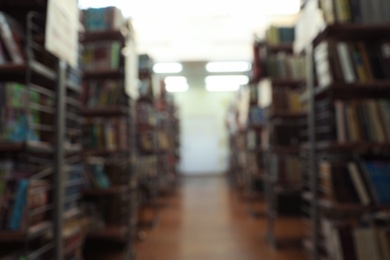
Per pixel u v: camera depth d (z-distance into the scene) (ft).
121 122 9.95
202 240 11.89
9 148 5.38
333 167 7.09
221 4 22.16
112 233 9.45
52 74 6.20
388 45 7.75
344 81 7.07
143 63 14.98
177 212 17.11
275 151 11.96
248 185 17.74
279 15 23.97
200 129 39.58
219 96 39.27
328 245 7.30
